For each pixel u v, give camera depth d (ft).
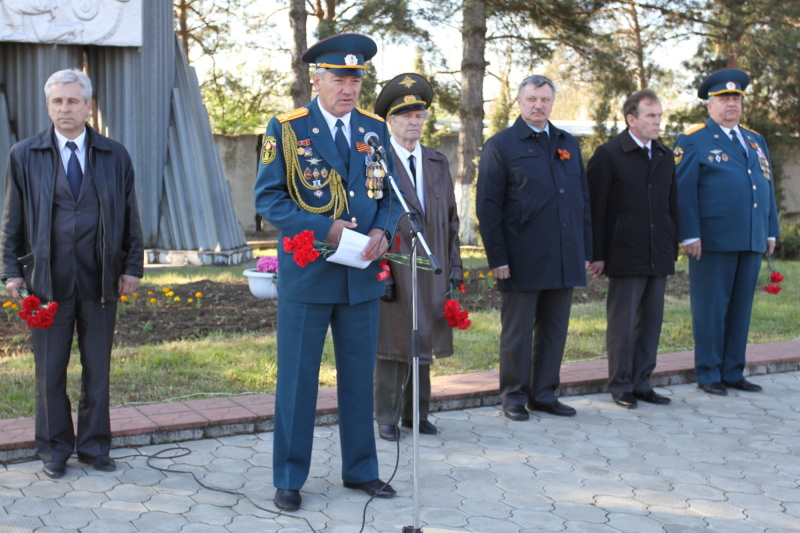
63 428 13.91
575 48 56.18
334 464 14.75
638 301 18.75
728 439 16.49
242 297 30.63
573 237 17.42
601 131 53.88
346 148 12.92
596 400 19.25
